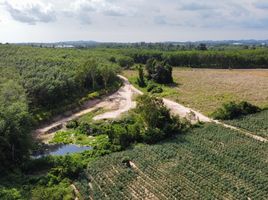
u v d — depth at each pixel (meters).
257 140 69.75
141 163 61.03
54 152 71.12
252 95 107.62
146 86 128.75
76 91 108.62
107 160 63.03
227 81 134.88
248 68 186.62
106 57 168.12
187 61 193.62
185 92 115.94
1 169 58.78
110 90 119.25
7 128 61.25
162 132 73.75
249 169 57.28
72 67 119.75
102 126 82.06
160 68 132.12
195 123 81.31
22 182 55.75
